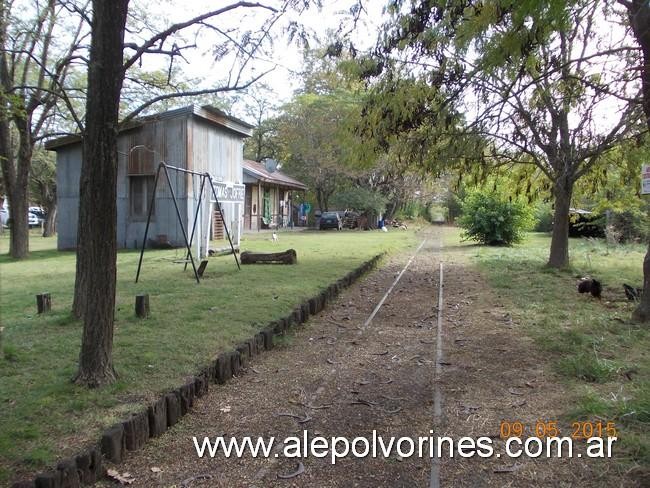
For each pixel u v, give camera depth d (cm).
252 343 543
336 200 3606
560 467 319
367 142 721
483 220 2025
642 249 1712
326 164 3222
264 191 3294
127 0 405
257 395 450
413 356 561
